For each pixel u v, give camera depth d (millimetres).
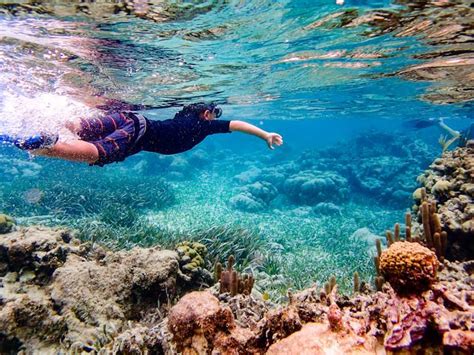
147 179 9852
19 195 6875
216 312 1399
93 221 5316
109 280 2650
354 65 4500
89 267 2738
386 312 1260
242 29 2895
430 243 2457
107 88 4574
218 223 6367
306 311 1400
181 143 2146
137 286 2625
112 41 2951
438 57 4105
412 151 12500
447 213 2893
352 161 12727
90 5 2268
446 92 6836
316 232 6535
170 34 2859
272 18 2711
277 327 1349
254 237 5344
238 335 1370
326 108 10086
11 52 3125
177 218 6781
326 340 1128
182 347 1409
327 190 9625
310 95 7262
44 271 2787
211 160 17438
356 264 4555
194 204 8336
